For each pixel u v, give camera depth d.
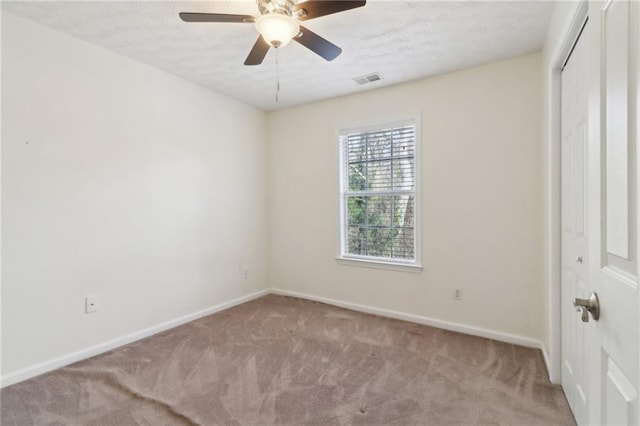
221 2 1.98
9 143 2.06
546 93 2.28
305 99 3.68
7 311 2.06
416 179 3.12
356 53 2.59
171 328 3.00
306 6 1.63
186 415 1.75
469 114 2.85
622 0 0.72
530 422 1.69
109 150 2.57
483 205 2.80
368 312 3.42
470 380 2.09
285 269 4.07
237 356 2.43
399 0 1.95
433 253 3.05
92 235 2.47
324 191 3.73
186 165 3.16
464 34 2.32
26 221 2.14
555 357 2.04
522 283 2.64
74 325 2.37
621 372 0.73
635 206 0.67
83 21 2.16
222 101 3.54
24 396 1.93
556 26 1.92
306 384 2.05
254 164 3.97
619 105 0.73
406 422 1.69
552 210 2.03
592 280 0.89
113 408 1.81
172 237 3.05
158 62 2.77
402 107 3.19
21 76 2.11
